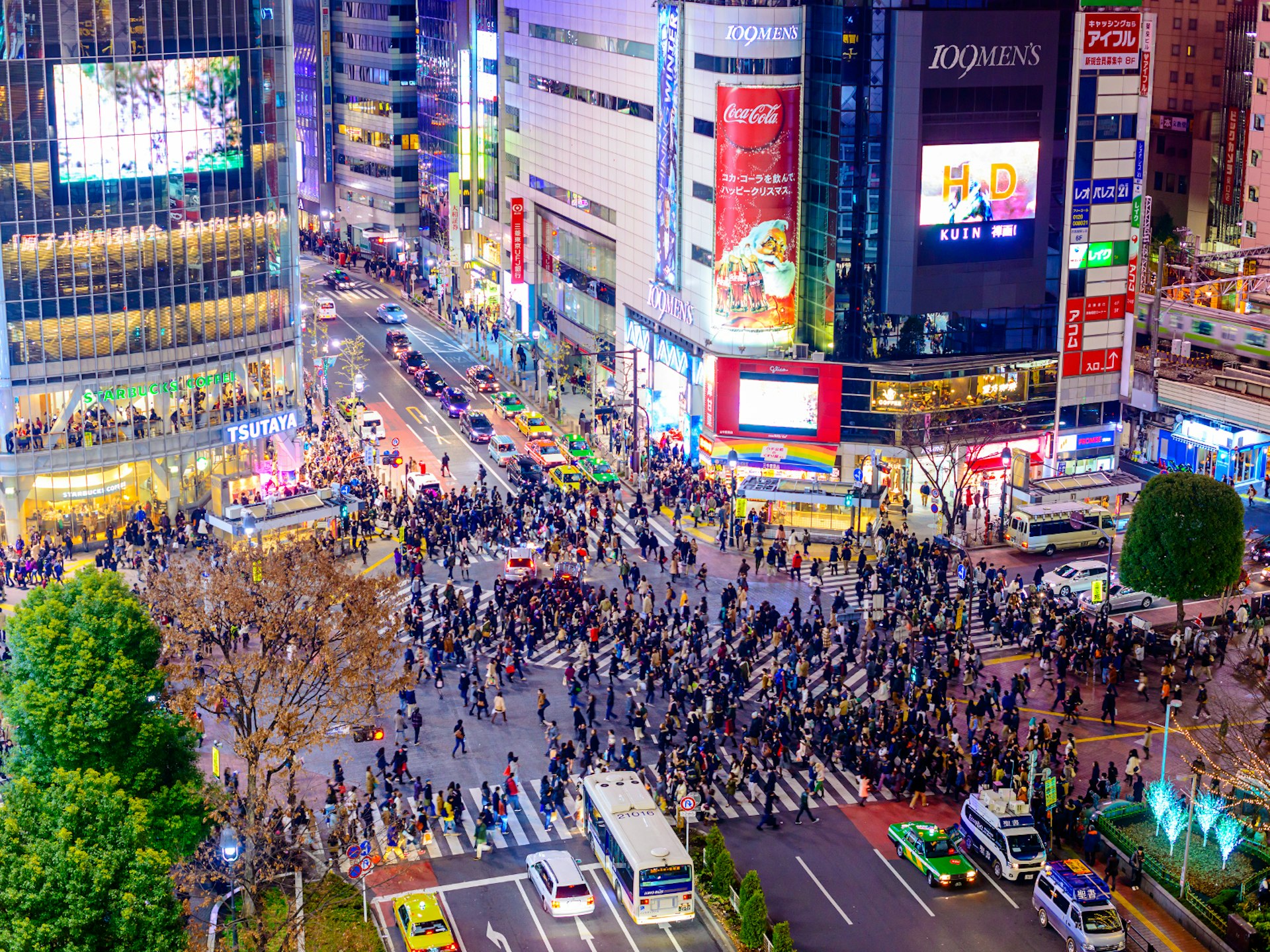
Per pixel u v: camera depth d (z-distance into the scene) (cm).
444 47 18550
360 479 11788
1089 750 8044
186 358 11425
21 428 10925
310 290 19138
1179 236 17225
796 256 11675
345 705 7006
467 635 9188
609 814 6838
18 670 6481
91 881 5038
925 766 7569
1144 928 6525
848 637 9031
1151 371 12538
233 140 11338
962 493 11738
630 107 13338
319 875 6912
